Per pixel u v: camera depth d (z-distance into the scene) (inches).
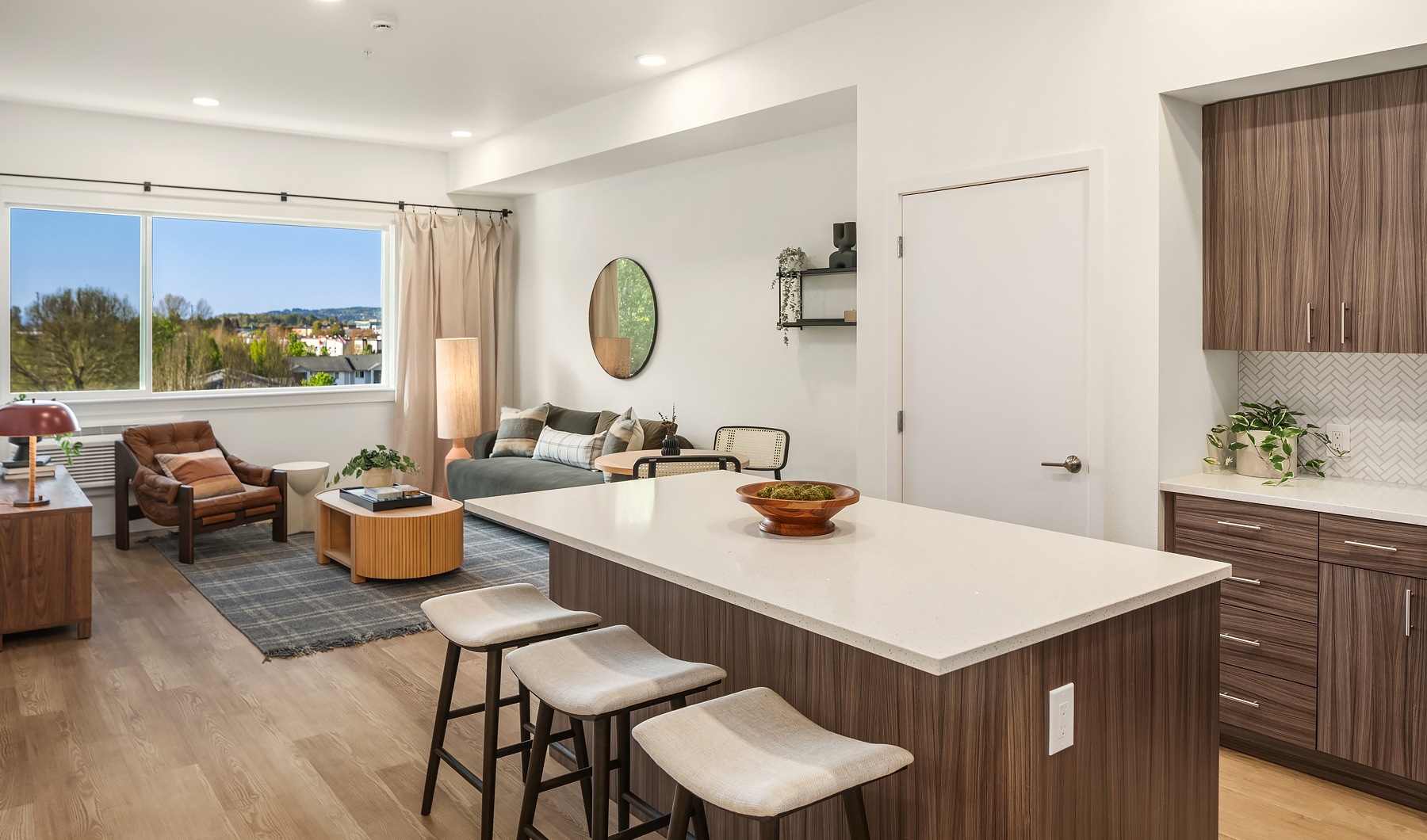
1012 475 139.5
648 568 82.3
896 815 71.6
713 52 181.5
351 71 197.0
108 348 245.6
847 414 194.5
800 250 194.1
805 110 175.3
